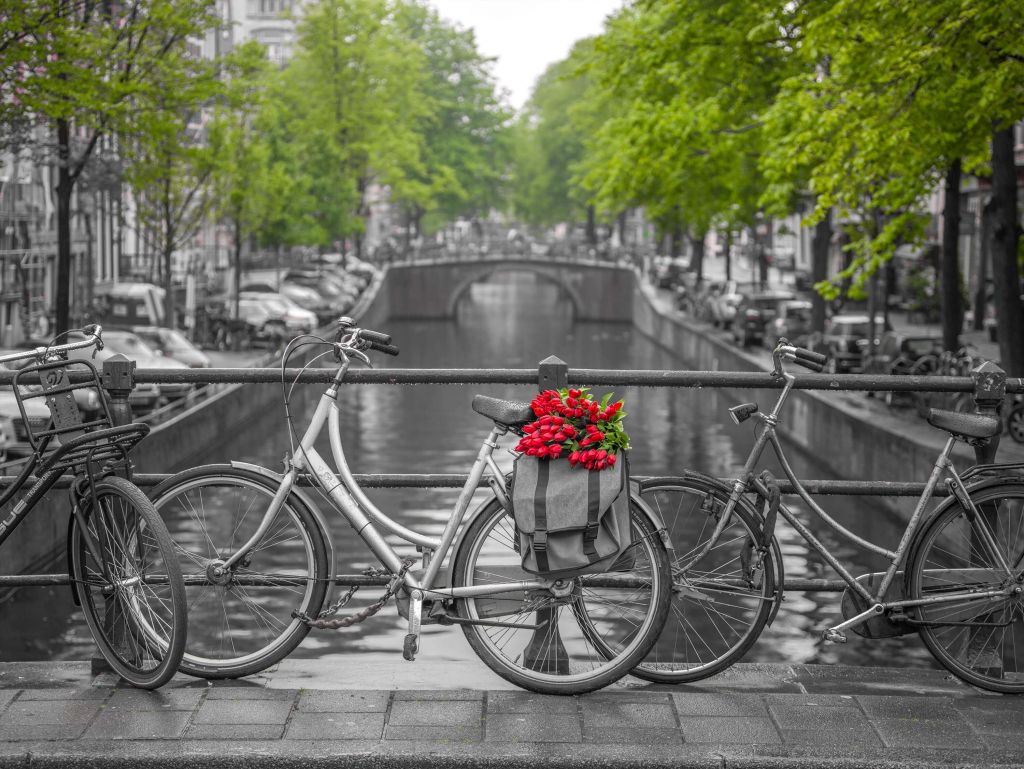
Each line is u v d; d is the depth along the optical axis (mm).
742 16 27250
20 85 22484
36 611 16078
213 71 26250
